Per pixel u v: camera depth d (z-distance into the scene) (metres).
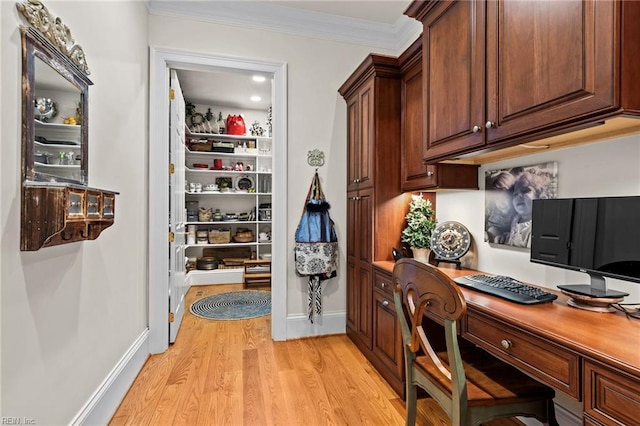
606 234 1.22
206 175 5.02
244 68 2.69
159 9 2.52
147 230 2.47
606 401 0.85
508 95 1.30
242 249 5.19
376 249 2.38
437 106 1.75
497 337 1.22
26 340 1.09
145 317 2.43
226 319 3.29
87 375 1.51
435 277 1.15
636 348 0.89
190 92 4.48
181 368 2.28
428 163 1.91
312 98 2.87
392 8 2.69
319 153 2.88
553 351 0.99
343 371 2.26
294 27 2.80
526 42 1.22
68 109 1.31
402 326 1.51
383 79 2.38
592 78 0.99
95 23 1.61
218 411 1.80
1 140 0.98
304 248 2.69
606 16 0.95
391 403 1.89
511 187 1.81
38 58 1.12
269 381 2.12
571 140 1.45
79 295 1.44
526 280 1.72
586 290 1.29
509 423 1.71
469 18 1.51
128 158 2.07
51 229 1.08
